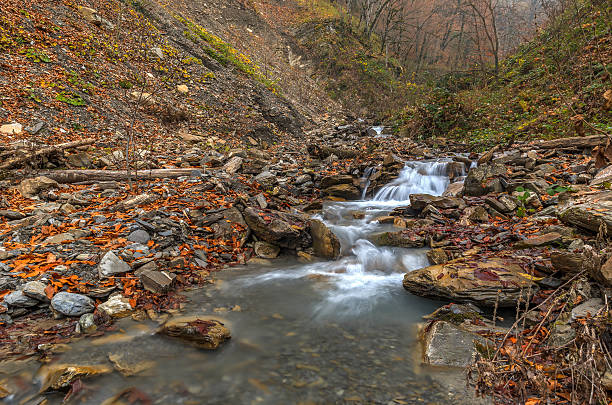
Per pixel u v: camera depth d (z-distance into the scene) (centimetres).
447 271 358
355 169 847
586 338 199
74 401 214
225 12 2542
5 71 833
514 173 639
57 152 666
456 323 304
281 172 837
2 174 580
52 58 963
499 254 386
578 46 1162
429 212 570
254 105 1471
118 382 233
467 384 214
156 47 1380
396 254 469
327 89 2462
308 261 477
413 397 223
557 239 374
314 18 3048
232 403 220
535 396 207
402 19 3334
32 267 338
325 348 282
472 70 1844
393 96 2330
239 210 550
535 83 1246
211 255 451
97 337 278
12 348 257
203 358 264
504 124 1133
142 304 326
